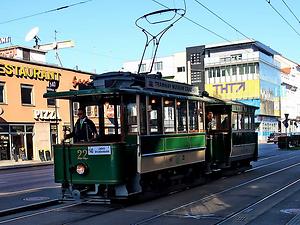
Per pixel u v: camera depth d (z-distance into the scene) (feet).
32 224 29.84
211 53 268.82
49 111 124.36
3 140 110.22
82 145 36.91
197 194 42.78
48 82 124.57
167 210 34.17
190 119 47.88
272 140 219.00
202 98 50.72
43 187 51.44
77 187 37.60
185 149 46.09
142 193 38.22
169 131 43.06
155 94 40.37
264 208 33.81
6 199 41.47
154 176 40.73
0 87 110.42
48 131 123.85
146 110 39.06
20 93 115.65
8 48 133.18
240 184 50.03
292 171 64.80
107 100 38.37
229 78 258.16
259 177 57.21
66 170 37.58
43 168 92.89
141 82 40.06
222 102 57.77
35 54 137.59
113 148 35.65
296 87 339.16
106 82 39.06
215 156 55.31
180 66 283.18
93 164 36.42
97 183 36.19
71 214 33.42
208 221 29.50
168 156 42.55
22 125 115.85
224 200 38.37
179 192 44.57
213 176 55.77
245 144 65.77
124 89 36.60
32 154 118.62
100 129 38.78
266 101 260.21
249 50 255.50
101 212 34.01
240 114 64.34
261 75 253.03
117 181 35.50
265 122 260.01
